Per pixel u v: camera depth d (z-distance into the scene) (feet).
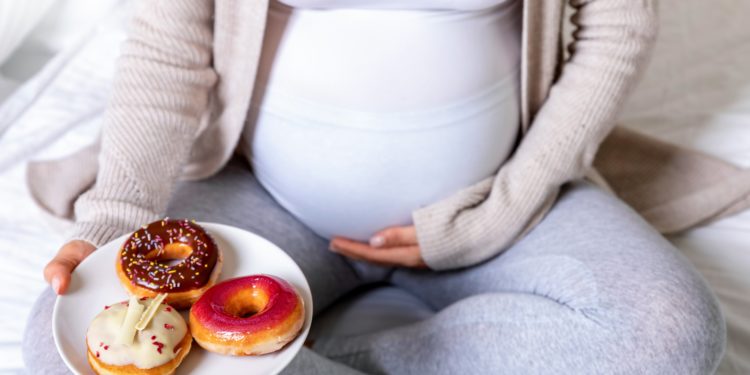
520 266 3.11
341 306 3.67
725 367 3.12
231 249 2.49
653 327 2.58
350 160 3.01
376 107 2.90
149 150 2.82
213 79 3.09
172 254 2.44
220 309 2.16
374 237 3.25
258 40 2.86
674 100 4.62
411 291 3.70
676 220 3.88
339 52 2.85
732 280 3.59
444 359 2.92
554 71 3.32
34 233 3.80
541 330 2.73
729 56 4.91
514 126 3.24
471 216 3.14
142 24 2.95
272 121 3.08
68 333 2.18
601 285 2.72
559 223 3.13
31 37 5.42
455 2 2.75
